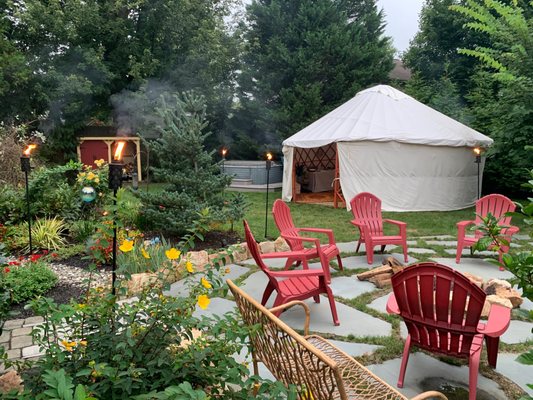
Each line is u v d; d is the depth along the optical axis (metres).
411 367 2.92
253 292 4.41
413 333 2.68
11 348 3.00
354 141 9.92
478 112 11.72
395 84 19.23
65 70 15.31
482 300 2.28
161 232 6.33
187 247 2.05
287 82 19.12
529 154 7.99
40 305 1.78
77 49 15.12
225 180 6.52
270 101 19.48
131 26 16.92
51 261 5.08
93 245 2.16
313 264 5.59
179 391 1.24
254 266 5.40
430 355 3.08
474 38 17.47
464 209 10.41
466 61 17.78
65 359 1.76
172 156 6.36
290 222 5.35
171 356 1.82
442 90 15.49
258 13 18.86
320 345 2.48
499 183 12.19
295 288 3.63
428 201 10.06
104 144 17.06
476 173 10.76
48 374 1.29
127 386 1.52
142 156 17.45
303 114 18.19
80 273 4.65
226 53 17.91
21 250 5.50
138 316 1.90
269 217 9.16
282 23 18.59
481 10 7.79
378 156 9.85
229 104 19.62
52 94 14.80
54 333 1.85
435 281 2.42
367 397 1.94
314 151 14.94
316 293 3.63
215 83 18.22
